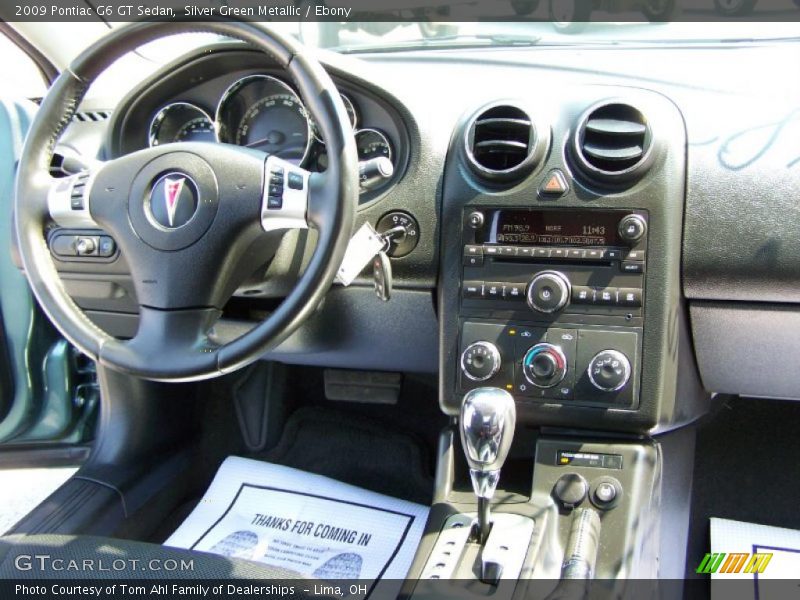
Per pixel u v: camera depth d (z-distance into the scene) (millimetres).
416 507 1581
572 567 994
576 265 1143
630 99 1143
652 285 1115
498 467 967
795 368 1269
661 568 1290
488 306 1181
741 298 1157
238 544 1508
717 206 1124
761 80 1203
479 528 1035
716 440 1760
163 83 1331
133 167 1068
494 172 1163
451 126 1248
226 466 1742
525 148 1162
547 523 1076
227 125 1338
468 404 946
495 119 1178
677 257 1130
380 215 1251
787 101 1155
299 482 1677
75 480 1541
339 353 1528
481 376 1175
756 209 1114
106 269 1322
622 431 1153
